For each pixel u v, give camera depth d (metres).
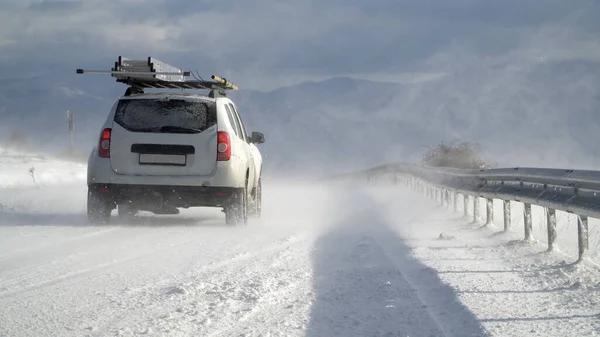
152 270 7.88
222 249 9.72
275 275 7.56
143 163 12.62
